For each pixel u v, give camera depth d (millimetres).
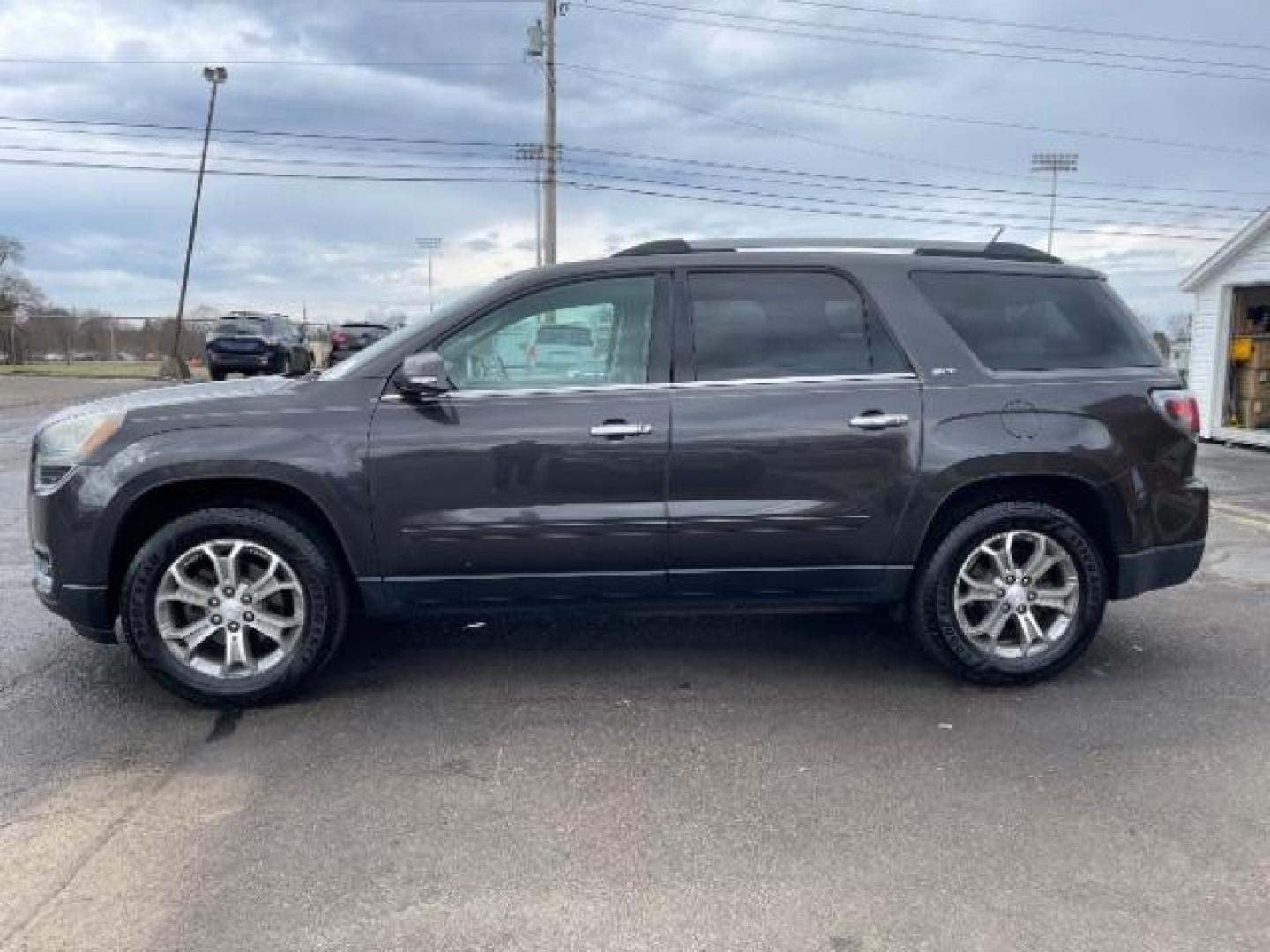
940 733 3979
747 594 4355
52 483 4145
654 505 4188
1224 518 9047
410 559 4164
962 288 4477
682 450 4164
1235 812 3336
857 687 4492
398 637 5168
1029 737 3943
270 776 3604
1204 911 2781
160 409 4152
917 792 3479
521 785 3533
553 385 4207
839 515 4250
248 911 2777
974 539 4355
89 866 2996
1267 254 15305
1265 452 14961
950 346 4359
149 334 36594
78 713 4168
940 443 4258
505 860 3035
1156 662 4824
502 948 2615
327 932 2684
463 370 4219
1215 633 5281
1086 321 4559
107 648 4977
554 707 4246
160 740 3902
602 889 2887
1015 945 2631
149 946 2617
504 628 5320
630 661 4820
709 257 4363
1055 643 4488
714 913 2768
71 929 2686
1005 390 4336
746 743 3883
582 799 3428
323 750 3818
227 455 4047
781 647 5031
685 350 4258
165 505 4238
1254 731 4004
